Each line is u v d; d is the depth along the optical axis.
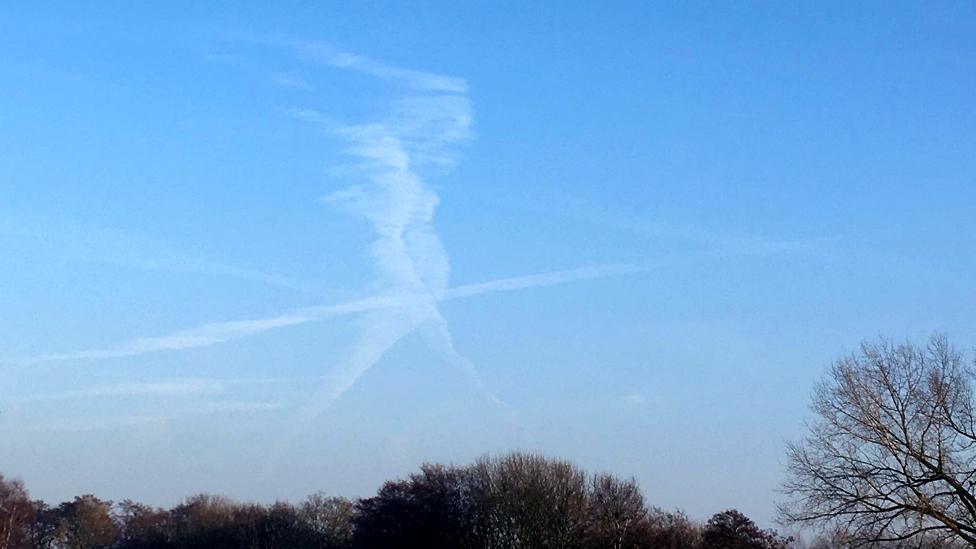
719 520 107.50
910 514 56.03
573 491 118.44
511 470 121.12
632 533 114.25
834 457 58.66
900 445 57.34
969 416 57.47
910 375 58.12
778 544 102.56
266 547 170.50
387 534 132.25
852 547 57.78
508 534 119.06
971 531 55.38
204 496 193.50
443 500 133.12
